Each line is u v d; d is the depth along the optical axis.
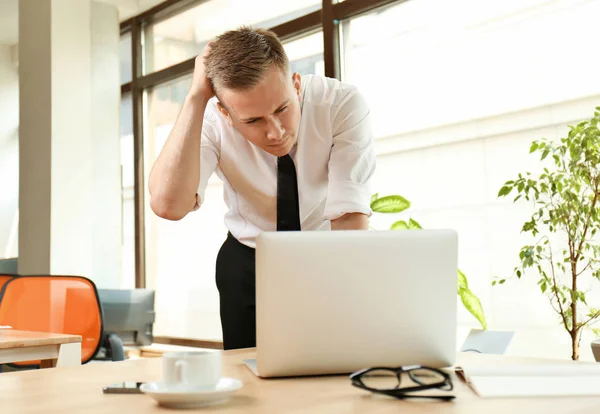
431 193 3.68
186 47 5.11
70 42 4.63
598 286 3.00
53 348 2.05
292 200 1.74
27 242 4.65
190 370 0.87
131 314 3.85
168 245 5.24
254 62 1.29
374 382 1.00
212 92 1.52
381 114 3.86
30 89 4.70
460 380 1.00
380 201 3.17
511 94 3.38
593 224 2.82
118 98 5.09
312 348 1.03
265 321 1.03
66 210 4.54
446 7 3.59
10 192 6.69
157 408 0.84
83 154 4.64
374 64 3.85
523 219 3.31
